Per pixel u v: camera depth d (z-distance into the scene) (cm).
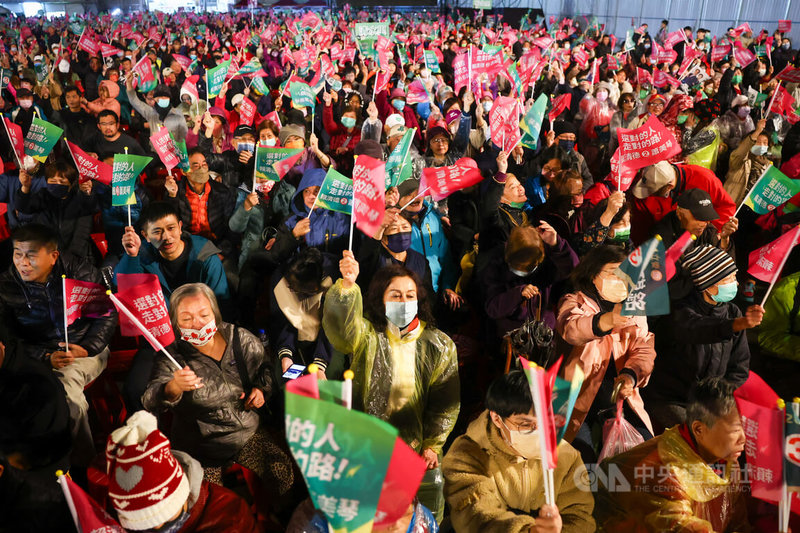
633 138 502
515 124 600
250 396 325
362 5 4184
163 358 318
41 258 367
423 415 316
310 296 392
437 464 315
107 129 756
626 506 243
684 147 721
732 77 1266
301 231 464
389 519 174
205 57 1784
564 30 2769
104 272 416
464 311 498
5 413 251
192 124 865
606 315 329
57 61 1462
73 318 357
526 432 233
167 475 206
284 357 394
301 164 664
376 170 314
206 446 325
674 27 2925
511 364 371
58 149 789
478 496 244
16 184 584
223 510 238
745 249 693
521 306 421
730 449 230
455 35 2328
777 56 1775
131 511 202
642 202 550
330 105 976
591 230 473
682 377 372
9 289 373
